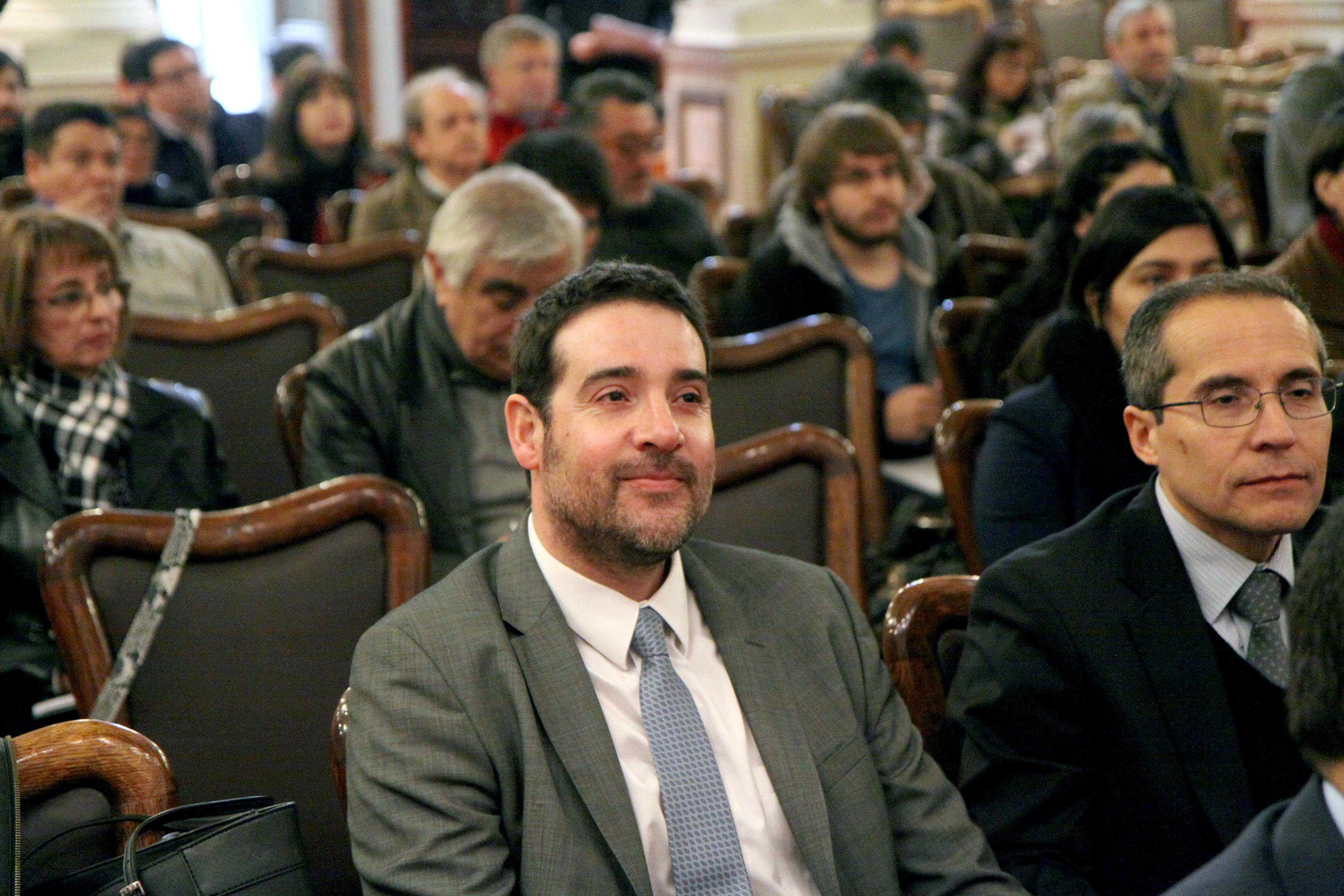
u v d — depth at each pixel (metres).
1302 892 1.06
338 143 6.79
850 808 1.68
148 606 2.09
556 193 2.81
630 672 1.69
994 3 11.10
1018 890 1.67
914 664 1.94
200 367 3.62
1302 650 1.11
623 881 1.57
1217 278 1.77
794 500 2.49
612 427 1.63
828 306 4.07
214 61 11.95
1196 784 1.72
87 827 1.60
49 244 2.83
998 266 4.11
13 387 2.87
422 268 3.10
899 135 4.03
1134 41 7.02
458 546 2.80
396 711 1.61
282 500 2.19
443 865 1.54
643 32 10.89
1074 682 1.77
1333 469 2.38
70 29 8.41
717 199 6.49
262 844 1.52
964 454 2.72
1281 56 8.60
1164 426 1.75
